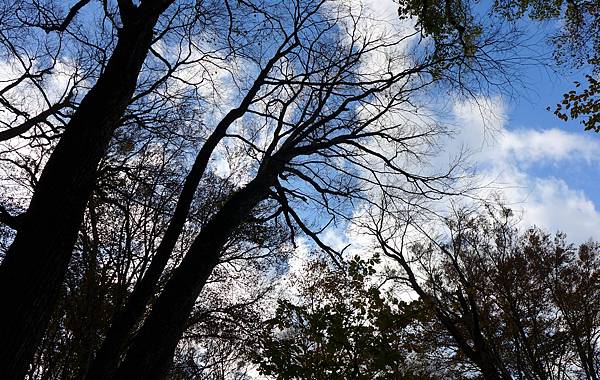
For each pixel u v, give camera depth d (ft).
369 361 36.83
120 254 41.04
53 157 14.74
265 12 26.66
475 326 48.11
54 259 13.06
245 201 22.50
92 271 39.55
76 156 14.49
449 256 54.03
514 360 54.90
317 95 31.35
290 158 26.61
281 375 36.29
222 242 20.66
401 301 35.68
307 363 37.09
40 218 13.43
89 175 14.69
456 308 53.62
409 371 44.86
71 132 15.05
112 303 40.73
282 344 38.50
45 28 19.80
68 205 13.79
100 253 41.39
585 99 32.58
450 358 56.65
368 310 35.29
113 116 15.66
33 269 12.63
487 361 46.52
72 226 13.80
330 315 35.55
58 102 25.94
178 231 17.19
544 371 50.65
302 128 27.50
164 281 41.88
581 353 54.75
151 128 28.86
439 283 56.18
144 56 17.38
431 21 30.78
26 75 24.16
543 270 58.80
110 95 15.70
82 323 39.19
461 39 30.07
